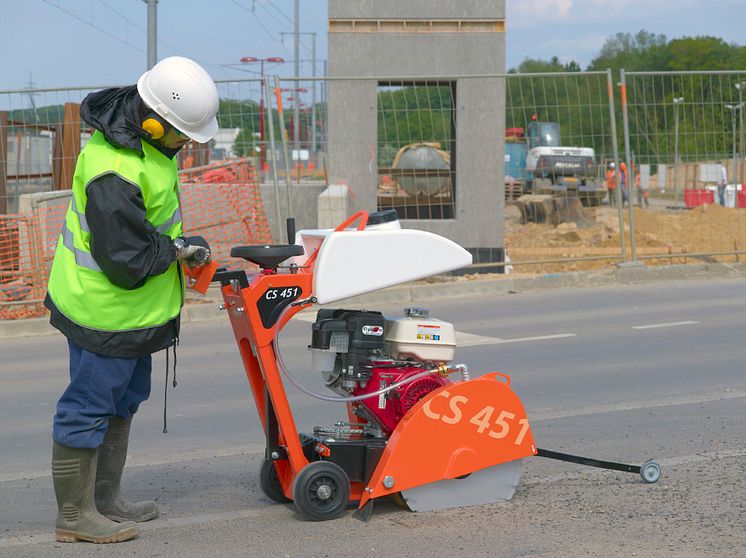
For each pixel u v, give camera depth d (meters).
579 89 14.55
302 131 15.35
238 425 6.94
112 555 4.26
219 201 14.55
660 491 5.01
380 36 14.97
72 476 4.37
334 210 14.55
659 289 13.43
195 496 5.23
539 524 4.52
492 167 14.94
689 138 14.98
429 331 4.75
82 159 4.25
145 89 4.23
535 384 7.92
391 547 4.26
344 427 4.99
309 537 4.43
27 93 13.55
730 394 7.43
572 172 19.23
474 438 4.74
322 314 4.88
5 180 14.80
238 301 4.57
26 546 4.41
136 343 4.27
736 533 4.32
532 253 16.44
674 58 89.69
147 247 4.17
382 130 15.05
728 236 16.64
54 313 4.31
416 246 4.63
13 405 7.82
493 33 14.95
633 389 7.69
